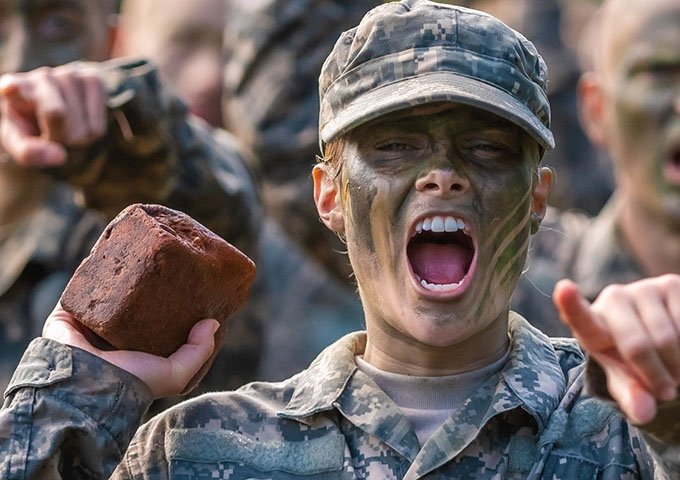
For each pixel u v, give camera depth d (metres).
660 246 12.55
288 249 15.52
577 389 8.01
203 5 14.20
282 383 8.38
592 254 12.70
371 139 8.04
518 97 7.98
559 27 16.59
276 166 12.23
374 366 8.16
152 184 10.82
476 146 7.97
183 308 7.80
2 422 7.66
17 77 9.81
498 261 7.96
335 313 15.53
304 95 12.28
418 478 7.76
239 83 12.45
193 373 7.88
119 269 7.77
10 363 11.63
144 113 10.59
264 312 12.07
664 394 6.66
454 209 7.89
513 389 7.91
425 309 7.90
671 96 12.57
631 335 6.61
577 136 16.14
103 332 7.76
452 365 8.04
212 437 8.08
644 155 12.66
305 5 12.34
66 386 7.72
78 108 9.94
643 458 7.73
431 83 7.89
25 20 12.34
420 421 7.96
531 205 8.17
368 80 8.02
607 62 12.89
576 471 7.73
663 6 12.62
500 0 16.62
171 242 7.69
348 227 8.13
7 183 11.94
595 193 15.99
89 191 10.80
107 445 7.70
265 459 8.00
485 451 7.84
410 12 8.07
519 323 8.30
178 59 14.27
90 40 12.58
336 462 7.93
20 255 11.84
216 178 11.15
